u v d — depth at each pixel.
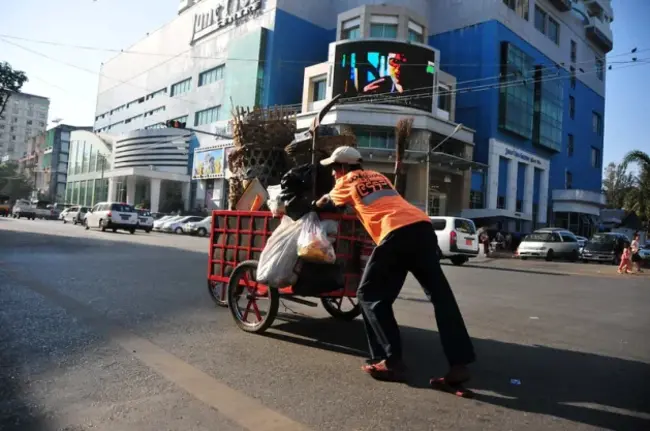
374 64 33.66
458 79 41.03
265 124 6.05
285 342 4.75
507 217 37.12
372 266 3.78
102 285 7.57
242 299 6.44
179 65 56.50
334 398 3.34
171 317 5.61
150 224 31.08
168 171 53.75
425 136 32.91
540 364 4.42
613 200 57.38
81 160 72.81
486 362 4.43
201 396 3.29
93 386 3.41
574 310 7.72
